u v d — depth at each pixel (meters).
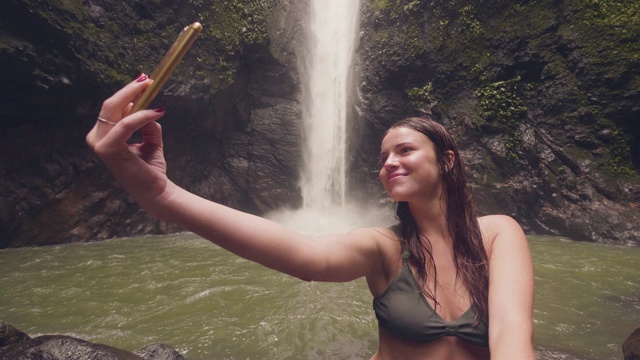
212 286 6.65
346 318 4.95
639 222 12.02
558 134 14.14
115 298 6.00
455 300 1.24
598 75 13.54
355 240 1.26
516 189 14.19
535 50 14.85
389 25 18.61
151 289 6.48
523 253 1.22
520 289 1.09
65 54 10.83
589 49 13.76
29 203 11.24
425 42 17.44
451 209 1.34
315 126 20.19
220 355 3.91
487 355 1.21
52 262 8.81
